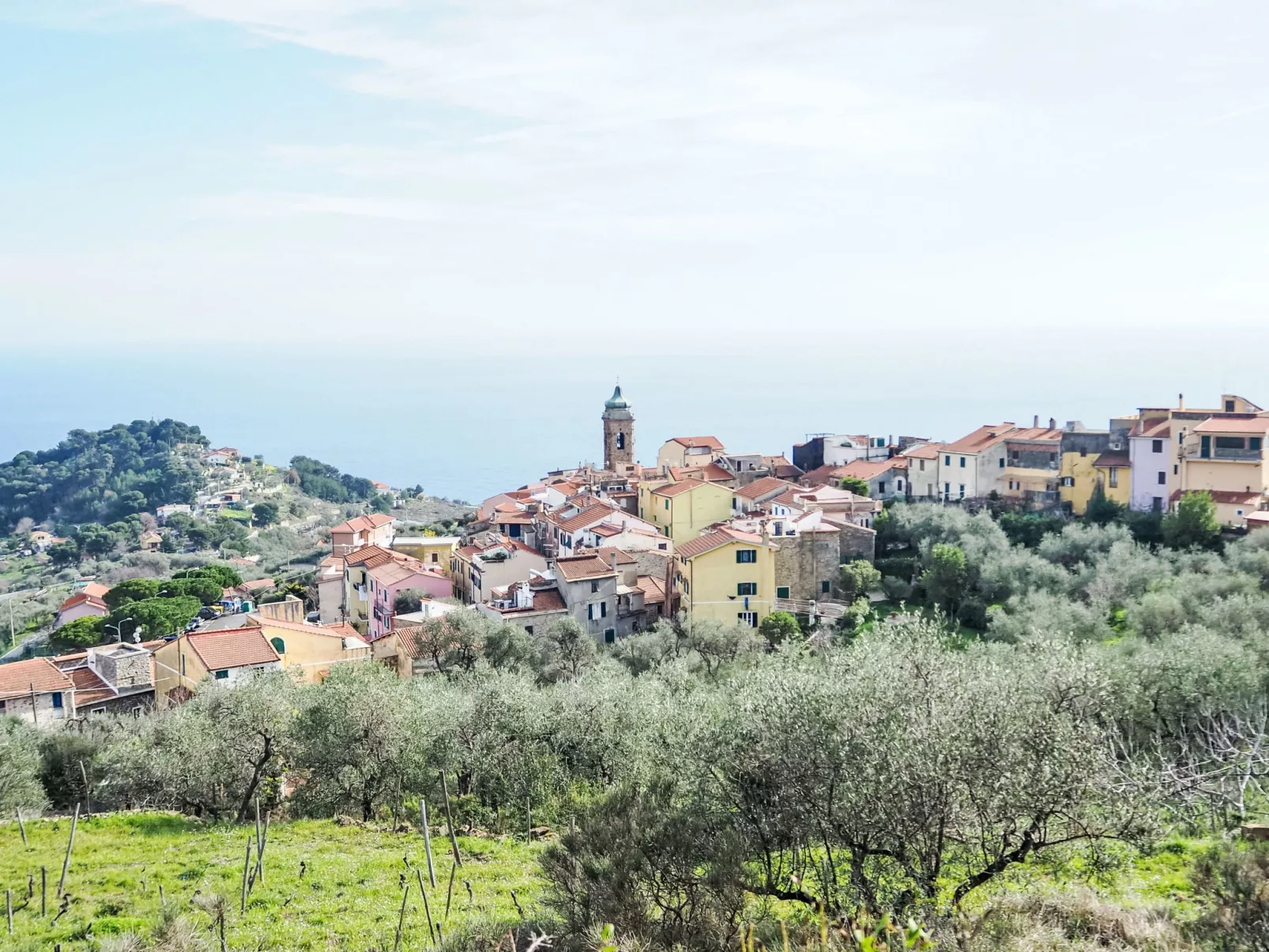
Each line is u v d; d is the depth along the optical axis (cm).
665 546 9619
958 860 2206
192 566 18212
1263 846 2152
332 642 7019
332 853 3266
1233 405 10156
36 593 16650
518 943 2153
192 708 4541
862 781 2052
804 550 8500
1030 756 1997
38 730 5262
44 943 2433
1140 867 2361
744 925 1920
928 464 11500
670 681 5297
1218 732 3338
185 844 3462
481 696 4206
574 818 2388
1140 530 8631
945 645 2650
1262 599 5572
